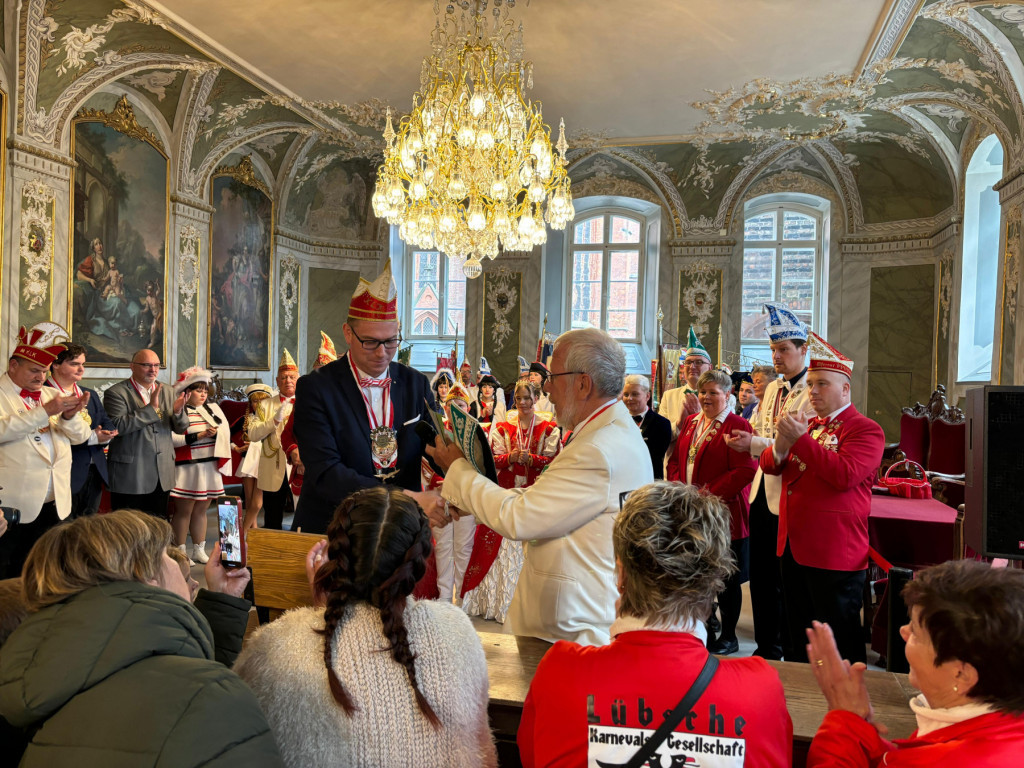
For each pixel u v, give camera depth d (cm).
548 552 229
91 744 114
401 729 149
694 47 935
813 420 378
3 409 479
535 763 147
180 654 132
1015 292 923
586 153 1390
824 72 1008
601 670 143
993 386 248
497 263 1532
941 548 459
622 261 1531
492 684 211
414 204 865
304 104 1164
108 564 139
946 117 1128
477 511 228
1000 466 247
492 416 857
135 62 959
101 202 999
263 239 1374
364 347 294
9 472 477
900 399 1317
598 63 991
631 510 151
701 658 143
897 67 983
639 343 1515
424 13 857
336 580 157
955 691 129
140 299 1073
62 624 127
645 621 146
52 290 905
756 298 1473
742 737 136
